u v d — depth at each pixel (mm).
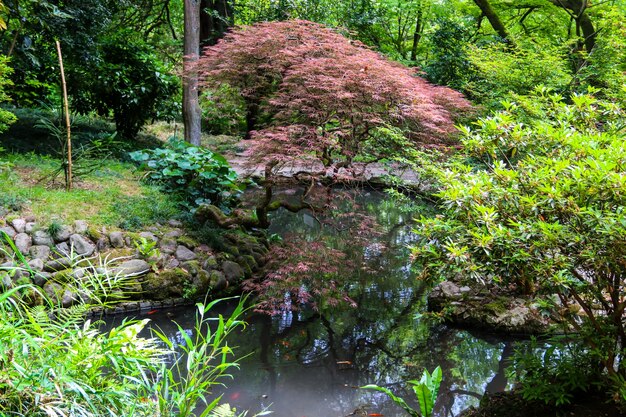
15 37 7160
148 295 5418
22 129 8625
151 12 13797
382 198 10602
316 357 4551
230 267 5898
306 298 5559
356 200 10375
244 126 13477
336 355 4598
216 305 5609
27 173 6629
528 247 2750
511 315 5000
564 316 3191
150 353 2436
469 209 2961
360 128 5891
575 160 2992
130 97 9523
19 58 8133
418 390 2725
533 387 3234
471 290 5395
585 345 3352
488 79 8711
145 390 2414
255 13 13492
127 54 9633
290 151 5305
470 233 2826
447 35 11820
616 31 8430
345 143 5691
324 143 5332
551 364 3377
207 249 6016
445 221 3164
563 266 2668
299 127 5355
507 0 13039
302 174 6039
